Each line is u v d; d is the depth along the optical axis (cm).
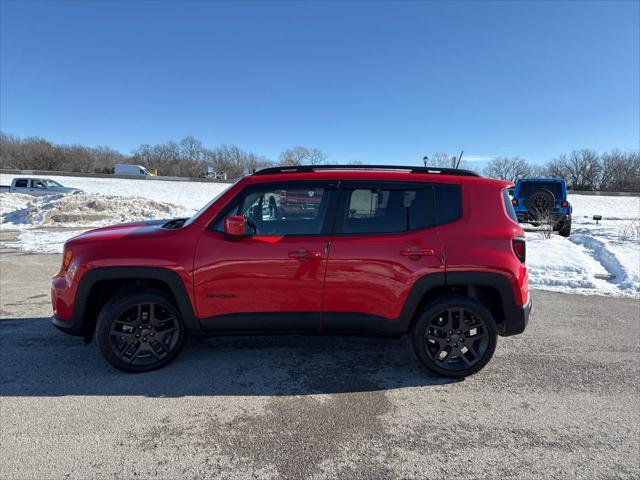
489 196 358
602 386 342
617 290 646
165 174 8662
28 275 738
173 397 318
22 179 2342
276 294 340
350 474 236
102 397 316
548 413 302
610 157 7381
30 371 358
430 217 350
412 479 233
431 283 340
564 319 510
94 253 339
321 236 343
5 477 230
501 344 430
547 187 1317
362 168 375
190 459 247
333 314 344
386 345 423
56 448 256
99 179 4469
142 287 357
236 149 9494
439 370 349
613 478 235
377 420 291
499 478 234
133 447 257
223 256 337
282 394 324
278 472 237
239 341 429
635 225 1320
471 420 292
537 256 834
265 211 350
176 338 359
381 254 338
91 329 363
